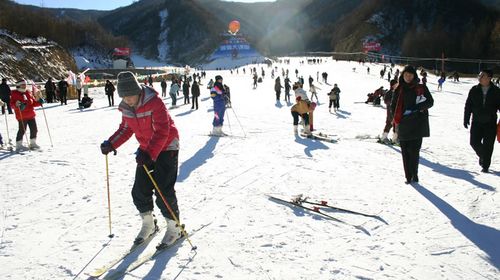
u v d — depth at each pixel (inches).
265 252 154.9
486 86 260.4
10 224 182.9
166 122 144.9
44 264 146.4
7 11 2960.1
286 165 291.9
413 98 233.1
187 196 221.5
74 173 272.1
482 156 271.3
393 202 208.7
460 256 150.3
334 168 282.2
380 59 3410.4
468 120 272.5
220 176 262.5
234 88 1403.8
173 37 6939.0
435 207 200.2
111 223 183.5
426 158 318.3
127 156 325.1
